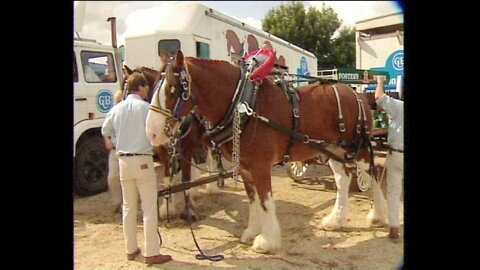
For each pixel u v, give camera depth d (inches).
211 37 329.4
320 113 176.4
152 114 147.9
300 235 186.7
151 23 320.8
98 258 163.2
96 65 286.2
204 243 179.5
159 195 182.5
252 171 162.7
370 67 303.3
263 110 159.8
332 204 238.8
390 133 172.4
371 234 185.5
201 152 276.1
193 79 153.6
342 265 153.6
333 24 614.5
